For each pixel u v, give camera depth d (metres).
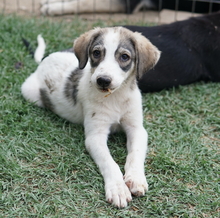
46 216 1.24
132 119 1.45
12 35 1.89
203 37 1.75
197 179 1.35
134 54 1.40
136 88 1.46
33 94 1.57
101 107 1.42
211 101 1.64
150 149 1.44
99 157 1.35
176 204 1.28
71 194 1.29
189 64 1.73
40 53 1.77
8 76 1.66
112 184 1.29
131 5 2.30
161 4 2.33
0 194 1.27
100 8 2.26
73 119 1.52
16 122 1.48
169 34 1.73
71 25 2.04
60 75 1.53
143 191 1.28
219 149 1.46
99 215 1.24
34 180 1.32
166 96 1.66
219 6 2.27
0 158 1.36
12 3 2.29
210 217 1.26
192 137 1.49
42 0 2.27
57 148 1.42
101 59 1.37
